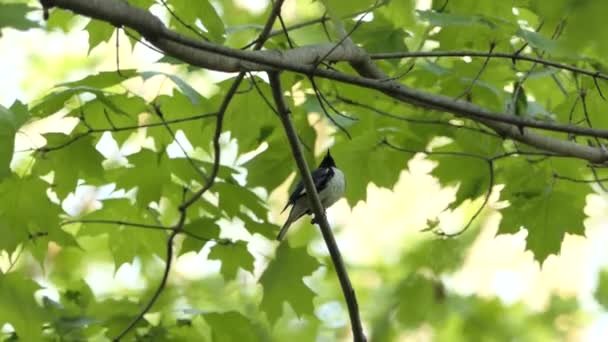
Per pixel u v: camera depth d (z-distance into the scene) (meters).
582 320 18.31
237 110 10.81
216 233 10.81
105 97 8.91
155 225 11.02
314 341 16.91
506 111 10.38
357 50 9.47
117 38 7.99
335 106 11.50
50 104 8.94
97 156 9.62
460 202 12.05
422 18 9.06
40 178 9.59
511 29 9.21
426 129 11.88
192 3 8.94
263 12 14.52
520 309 17.70
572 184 11.55
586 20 5.29
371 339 17.38
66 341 10.51
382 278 18.38
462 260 17.44
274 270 11.26
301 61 8.56
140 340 10.83
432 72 10.55
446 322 16.92
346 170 11.70
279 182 11.77
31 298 9.61
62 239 9.77
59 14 10.79
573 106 10.12
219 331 10.61
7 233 9.55
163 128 10.38
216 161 9.59
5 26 6.20
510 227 11.38
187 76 16.62
